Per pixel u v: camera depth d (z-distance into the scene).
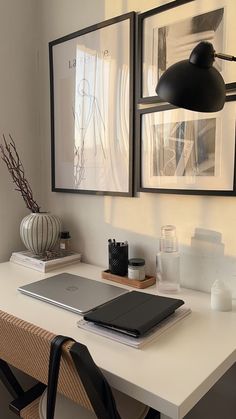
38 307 1.17
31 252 1.72
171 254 1.30
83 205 1.69
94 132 1.58
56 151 1.77
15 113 1.74
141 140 1.42
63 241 1.70
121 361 0.85
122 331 0.94
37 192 1.89
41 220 1.63
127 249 1.43
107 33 1.48
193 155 1.27
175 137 1.31
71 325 1.04
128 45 1.41
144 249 1.47
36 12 1.78
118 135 1.49
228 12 1.14
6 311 1.13
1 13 1.64
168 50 1.29
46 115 1.82
